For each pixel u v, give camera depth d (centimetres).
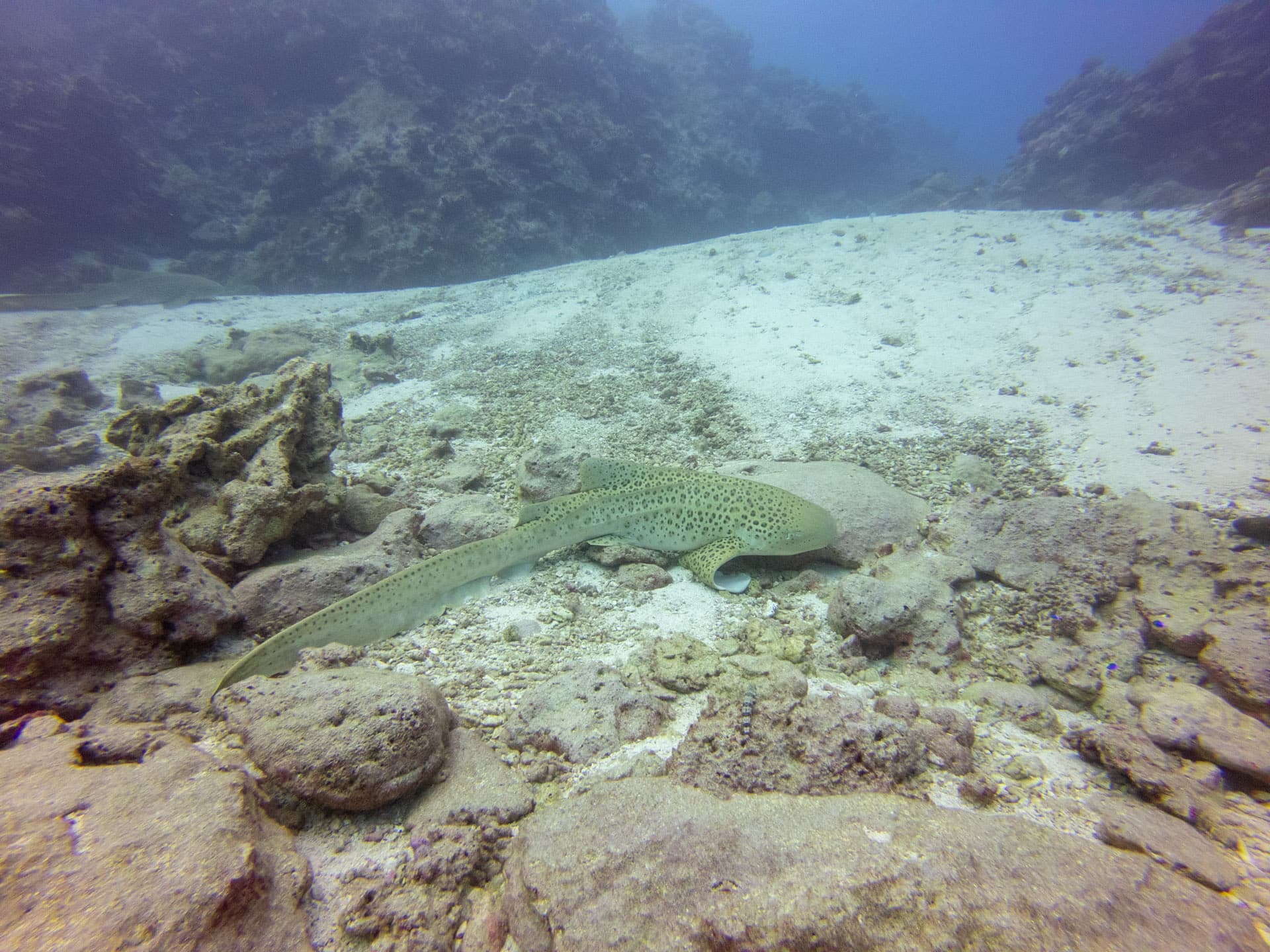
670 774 147
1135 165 938
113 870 106
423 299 674
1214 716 152
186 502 210
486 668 184
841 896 112
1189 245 473
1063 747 160
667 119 1198
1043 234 530
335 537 246
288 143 870
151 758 131
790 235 639
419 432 352
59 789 119
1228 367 313
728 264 585
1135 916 108
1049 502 222
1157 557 200
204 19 927
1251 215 495
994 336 385
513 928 121
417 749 139
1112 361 339
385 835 135
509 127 852
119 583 166
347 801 134
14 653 150
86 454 345
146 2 1010
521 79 926
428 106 845
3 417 372
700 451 312
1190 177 869
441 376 447
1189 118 870
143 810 117
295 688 144
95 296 676
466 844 131
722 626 202
